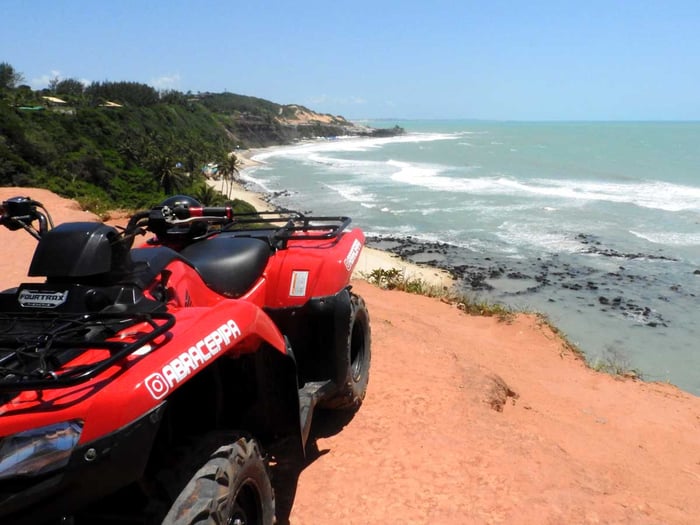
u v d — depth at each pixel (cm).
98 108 11325
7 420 207
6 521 201
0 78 13338
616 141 14988
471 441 442
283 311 416
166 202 385
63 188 6069
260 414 344
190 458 249
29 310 262
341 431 447
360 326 488
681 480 523
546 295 2645
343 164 10469
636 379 934
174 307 302
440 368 582
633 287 2747
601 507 379
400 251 3522
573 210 4584
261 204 5956
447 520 349
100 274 268
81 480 204
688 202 4781
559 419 625
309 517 349
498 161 9494
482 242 3712
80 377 205
